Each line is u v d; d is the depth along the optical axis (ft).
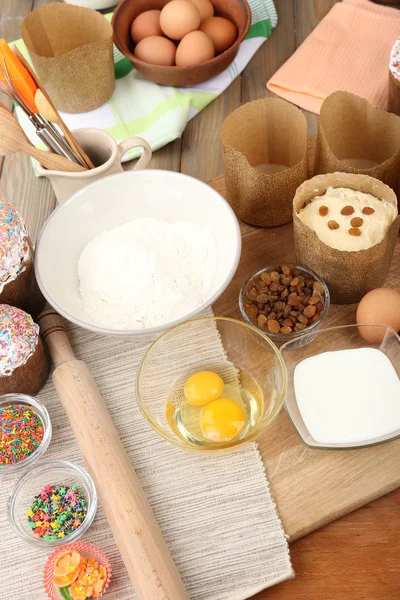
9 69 3.01
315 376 2.96
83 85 3.89
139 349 3.22
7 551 2.82
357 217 3.09
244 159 3.18
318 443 2.85
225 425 2.87
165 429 2.87
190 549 2.78
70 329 3.27
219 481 2.90
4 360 2.90
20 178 3.87
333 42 4.17
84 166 3.34
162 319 3.08
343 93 3.32
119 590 2.74
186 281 3.14
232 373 3.02
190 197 3.28
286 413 2.93
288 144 3.47
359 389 2.92
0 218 2.99
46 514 2.84
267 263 3.37
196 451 2.78
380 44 4.14
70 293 3.16
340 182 3.22
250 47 4.26
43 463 2.93
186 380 3.02
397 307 2.99
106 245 3.21
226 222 3.18
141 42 4.02
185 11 3.94
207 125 4.03
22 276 3.05
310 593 2.74
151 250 3.17
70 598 2.68
